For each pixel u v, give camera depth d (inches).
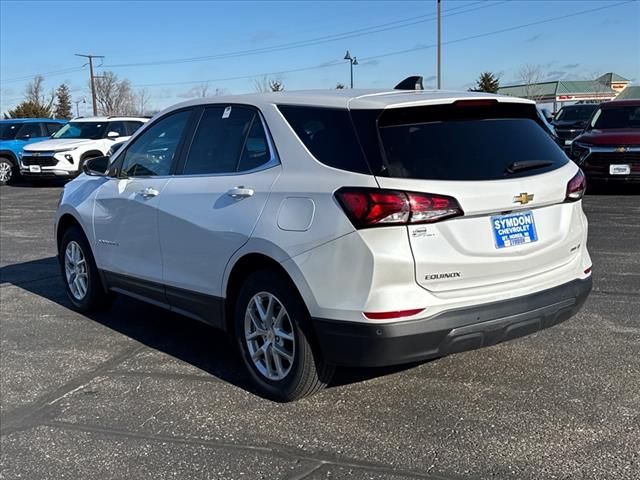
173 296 191.5
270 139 164.1
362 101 149.9
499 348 191.2
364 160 142.3
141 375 184.4
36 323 235.5
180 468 135.2
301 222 147.9
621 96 2373.3
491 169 148.1
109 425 155.1
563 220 161.2
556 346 191.9
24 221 489.7
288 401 161.8
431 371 176.6
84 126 751.7
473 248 144.0
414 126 147.1
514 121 161.6
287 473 131.3
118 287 221.5
